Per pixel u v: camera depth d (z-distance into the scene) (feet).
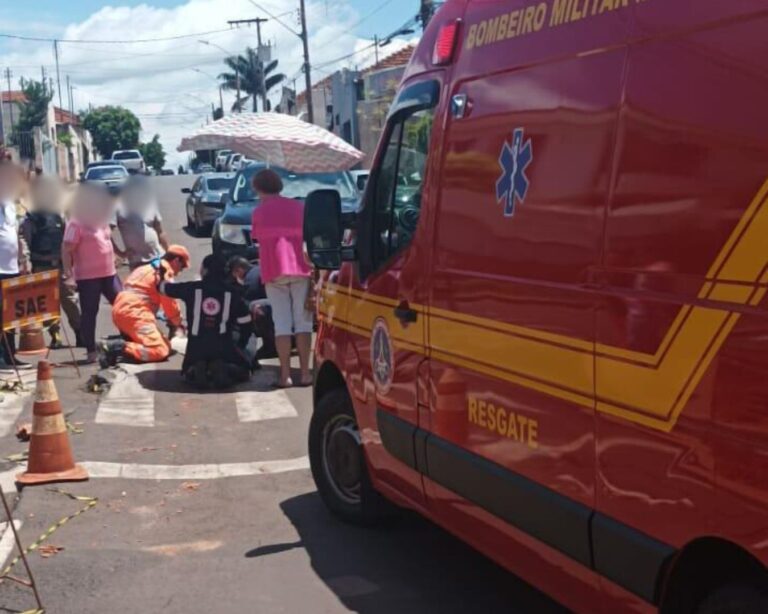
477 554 19.27
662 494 11.14
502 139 14.33
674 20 11.25
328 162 42.96
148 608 17.11
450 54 16.19
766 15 10.09
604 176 12.17
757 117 10.09
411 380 16.92
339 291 20.21
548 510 13.14
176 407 30.40
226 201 61.36
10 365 36.24
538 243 13.35
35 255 38.60
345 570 18.63
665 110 11.26
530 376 13.44
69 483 23.40
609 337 11.92
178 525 21.01
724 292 10.32
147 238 41.57
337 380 21.35
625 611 12.10
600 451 12.14
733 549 10.64
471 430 15.01
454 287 15.40
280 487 23.41
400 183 17.88
